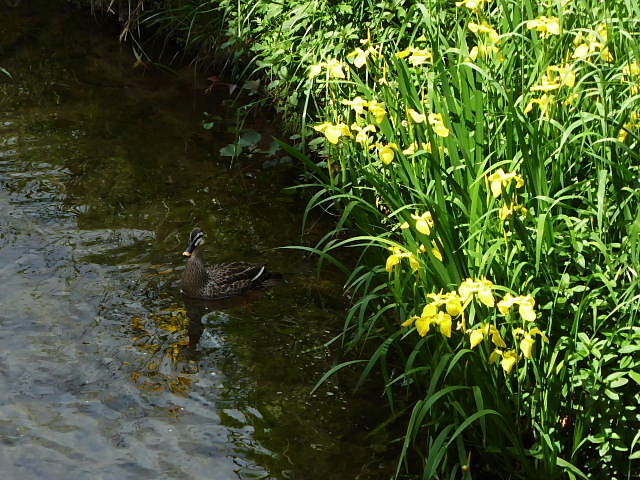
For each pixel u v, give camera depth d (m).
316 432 8.27
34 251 9.23
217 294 8.99
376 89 9.34
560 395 7.75
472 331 7.64
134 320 8.85
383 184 8.22
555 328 7.79
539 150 7.85
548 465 7.71
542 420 7.70
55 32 11.75
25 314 8.83
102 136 10.32
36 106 10.67
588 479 7.62
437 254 7.82
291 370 8.56
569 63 8.16
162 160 10.07
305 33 9.76
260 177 9.89
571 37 8.24
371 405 8.38
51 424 8.29
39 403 8.38
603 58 8.09
